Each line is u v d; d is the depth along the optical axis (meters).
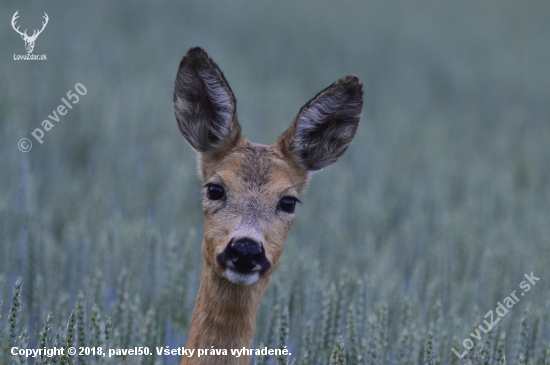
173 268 9.46
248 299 6.89
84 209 12.99
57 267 10.16
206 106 7.67
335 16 42.81
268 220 7.02
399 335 8.80
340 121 7.93
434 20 45.19
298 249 11.84
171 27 34.41
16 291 6.29
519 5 51.56
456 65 35.12
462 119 27.61
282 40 36.56
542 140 24.33
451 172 18.67
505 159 21.88
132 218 13.02
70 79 21.44
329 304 7.98
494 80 33.28
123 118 18.47
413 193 17.00
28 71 21.81
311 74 31.83
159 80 24.58
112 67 25.80
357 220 14.29
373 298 10.11
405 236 13.15
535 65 37.00
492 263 11.11
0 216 10.29
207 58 7.40
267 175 7.24
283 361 6.96
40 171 15.54
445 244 12.01
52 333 7.13
